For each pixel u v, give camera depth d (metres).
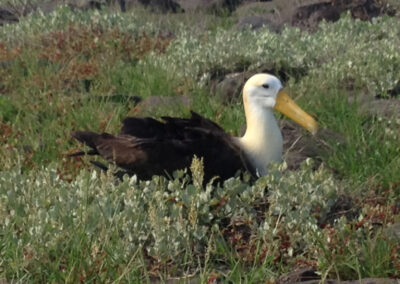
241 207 6.41
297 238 6.07
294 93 10.65
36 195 6.39
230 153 6.98
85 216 5.93
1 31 14.48
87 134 7.28
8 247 5.76
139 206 6.29
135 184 6.57
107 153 7.11
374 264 5.83
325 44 12.77
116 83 11.56
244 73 11.18
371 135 8.99
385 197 7.37
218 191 6.41
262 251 6.06
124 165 7.01
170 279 5.78
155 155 6.90
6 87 11.41
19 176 6.61
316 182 6.59
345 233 6.21
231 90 10.77
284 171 7.91
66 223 5.94
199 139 6.97
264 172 7.13
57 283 5.52
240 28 15.61
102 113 9.71
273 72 11.69
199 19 17.39
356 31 14.09
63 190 6.33
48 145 8.75
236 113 9.79
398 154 8.59
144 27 14.75
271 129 7.18
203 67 11.67
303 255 6.17
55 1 18.81
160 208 6.21
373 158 8.33
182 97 10.59
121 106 10.09
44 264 5.68
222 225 6.50
